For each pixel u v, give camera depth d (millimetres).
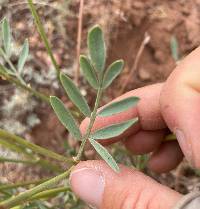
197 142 103
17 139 94
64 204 142
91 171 103
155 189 102
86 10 187
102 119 117
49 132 181
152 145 136
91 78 78
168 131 134
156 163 143
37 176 174
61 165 165
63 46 186
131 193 102
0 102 181
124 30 187
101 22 186
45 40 126
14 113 180
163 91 112
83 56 76
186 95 108
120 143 164
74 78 183
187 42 188
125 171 104
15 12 186
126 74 185
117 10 188
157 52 187
